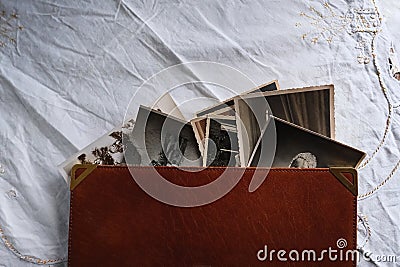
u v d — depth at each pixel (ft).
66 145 2.70
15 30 2.81
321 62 2.85
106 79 2.78
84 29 2.83
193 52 2.83
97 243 2.42
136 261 2.42
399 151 2.76
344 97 2.81
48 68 2.77
